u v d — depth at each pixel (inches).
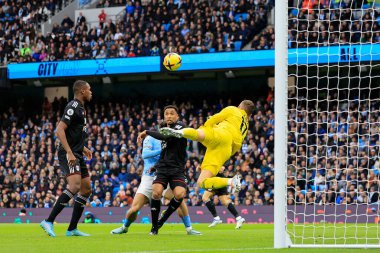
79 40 1360.7
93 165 1192.2
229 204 661.3
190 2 1339.8
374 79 1177.4
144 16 1352.1
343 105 1171.9
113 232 502.9
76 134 450.9
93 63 1263.5
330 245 355.3
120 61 1248.2
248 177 1064.2
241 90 1353.3
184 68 1204.5
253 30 1259.2
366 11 1139.9
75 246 359.6
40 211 1124.5
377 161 1011.9
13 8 1504.7
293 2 1151.6
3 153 1299.2
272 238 445.7
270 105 1225.4
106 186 1142.3
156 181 461.1
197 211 1038.4
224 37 1250.0
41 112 1438.2
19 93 1467.8
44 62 1294.3
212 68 1188.5
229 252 318.0
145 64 1230.3
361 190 968.9
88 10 1486.2
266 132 1163.9
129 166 1168.8
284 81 359.9
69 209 1104.2
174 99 1369.3
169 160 457.7
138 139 448.5
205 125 444.8
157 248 346.0
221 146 444.1
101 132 1280.8
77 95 454.0
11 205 1167.6
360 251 326.3
